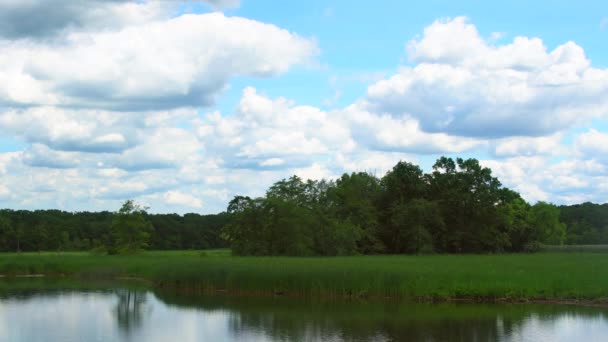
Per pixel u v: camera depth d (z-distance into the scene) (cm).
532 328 2945
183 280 5122
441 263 5606
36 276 6688
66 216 17312
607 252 9494
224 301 4203
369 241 10031
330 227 8919
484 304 3741
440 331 2922
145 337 2970
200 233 17200
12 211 15450
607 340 2673
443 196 10606
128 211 9994
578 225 16838
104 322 3406
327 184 10619
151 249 16138
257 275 4609
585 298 3756
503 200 10844
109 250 9888
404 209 10056
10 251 14138
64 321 3459
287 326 3155
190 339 2895
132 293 4828
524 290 3853
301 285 4394
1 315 3669
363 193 10975
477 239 10344
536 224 12950
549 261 5950
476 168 10675
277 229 8662
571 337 2741
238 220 8775
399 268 4825
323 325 3158
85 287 5375
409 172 10856
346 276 4312
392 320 3253
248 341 2816
